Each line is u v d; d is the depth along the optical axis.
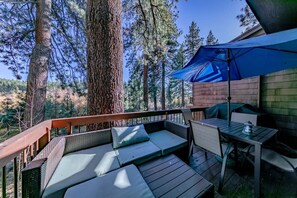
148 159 2.04
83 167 1.73
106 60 2.93
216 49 2.19
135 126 2.69
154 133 3.00
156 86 16.44
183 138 2.71
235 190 1.91
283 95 3.59
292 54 2.37
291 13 2.13
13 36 5.71
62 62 7.01
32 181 1.17
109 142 2.50
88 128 3.01
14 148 1.16
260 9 2.39
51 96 7.07
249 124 2.16
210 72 3.47
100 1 2.91
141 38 6.79
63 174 1.58
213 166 2.48
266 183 2.04
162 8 5.88
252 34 4.00
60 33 6.76
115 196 1.22
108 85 2.94
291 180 2.10
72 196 1.21
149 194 1.25
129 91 14.43
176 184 1.51
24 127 4.29
